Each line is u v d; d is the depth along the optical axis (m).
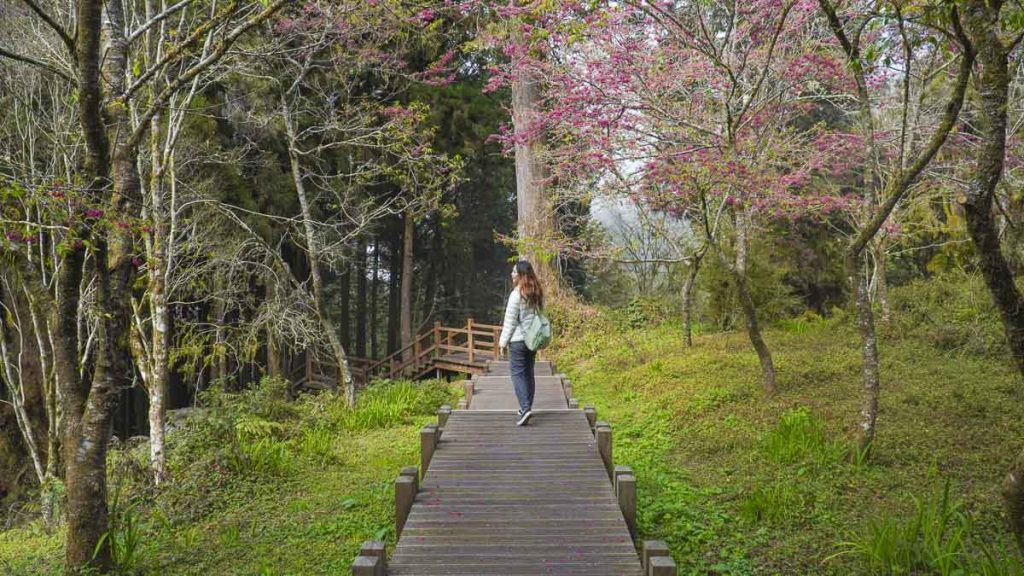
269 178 15.60
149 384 9.41
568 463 6.29
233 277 14.33
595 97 9.25
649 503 6.22
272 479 7.58
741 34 9.09
